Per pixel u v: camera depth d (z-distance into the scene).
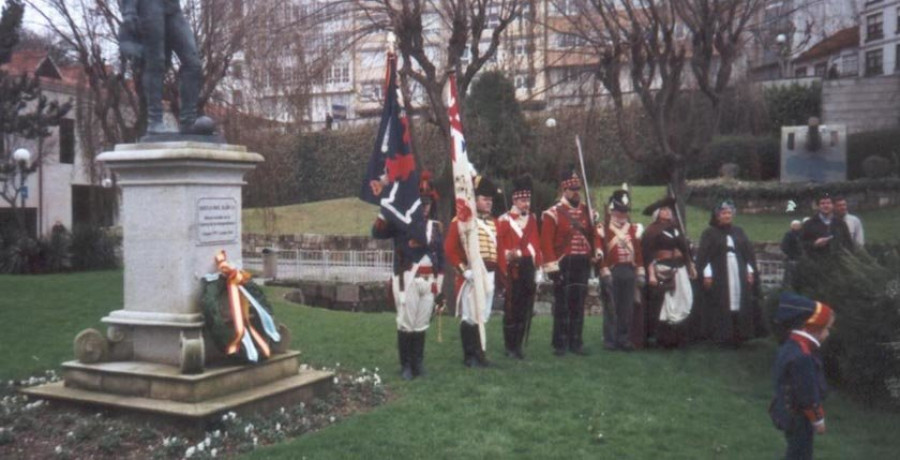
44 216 32.59
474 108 28.47
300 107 17.16
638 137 19.56
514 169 27.61
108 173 27.64
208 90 17.89
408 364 8.71
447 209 16.94
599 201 21.34
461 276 9.16
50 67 31.75
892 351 7.74
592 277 16.50
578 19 15.11
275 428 6.54
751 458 6.23
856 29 44.22
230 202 7.52
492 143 28.17
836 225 11.93
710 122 14.32
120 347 7.27
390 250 25.83
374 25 15.06
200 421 6.25
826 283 8.92
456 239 9.14
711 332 10.20
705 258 10.31
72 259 21.62
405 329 8.64
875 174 27.81
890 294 7.84
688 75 16.30
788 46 24.61
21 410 6.78
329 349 10.16
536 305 16.61
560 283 10.00
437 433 6.62
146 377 6.72
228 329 7.00
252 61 17.75
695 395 8.16
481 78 28.59
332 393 7.75
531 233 9.73
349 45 15.34
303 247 30.42
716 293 10.22
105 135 21.16
